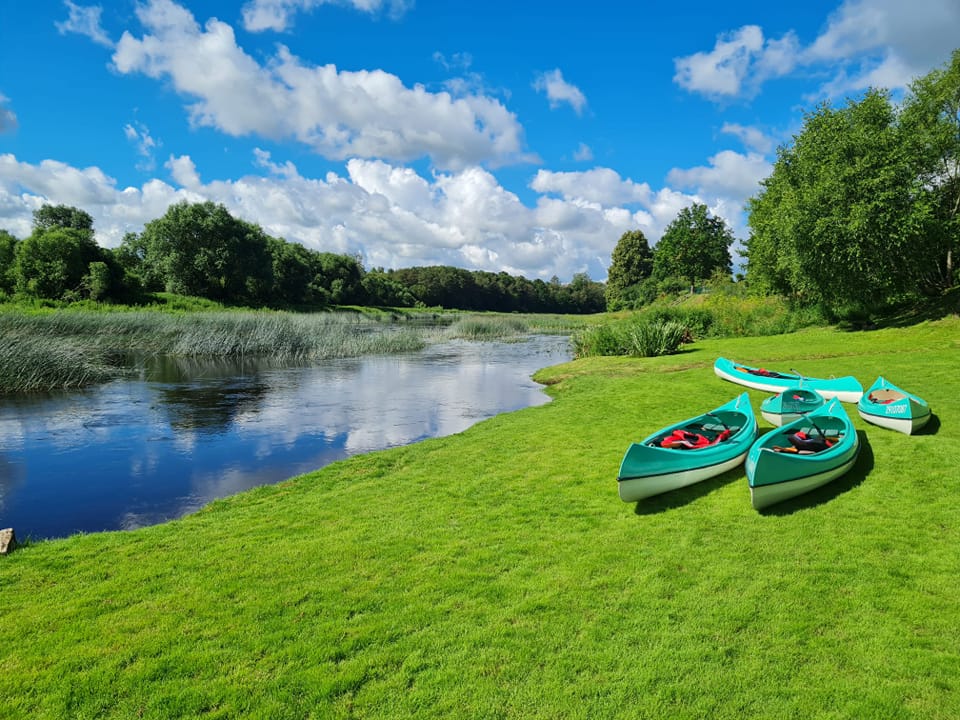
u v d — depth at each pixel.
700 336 31.03
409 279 117.00
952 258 22.77
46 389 18.92
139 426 14.28
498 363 26.92
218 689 4.20
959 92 20.55
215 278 58.22
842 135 20.72
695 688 4.10
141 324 30.44
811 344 21.97
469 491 8.45
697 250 64.19
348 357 29.02
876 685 4.06
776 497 7.09
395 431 13.89
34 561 6.43
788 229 21.72
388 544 6.65
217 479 10.47
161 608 5.32
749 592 5.31
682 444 8.27
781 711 3.85
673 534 6.66
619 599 5.30
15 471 10.87
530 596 5.41
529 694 4.09
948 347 17.56
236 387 19.83
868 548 6.04
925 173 20.50
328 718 3.91
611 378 18.62
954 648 4.39
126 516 8.81
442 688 4.18
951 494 7.20
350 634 4.85
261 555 6.42
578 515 7.37
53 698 4.12
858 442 8.61
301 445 12.66
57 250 45.22
